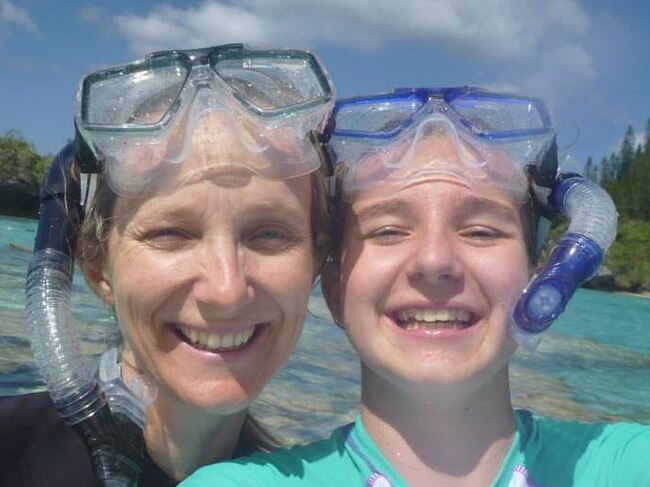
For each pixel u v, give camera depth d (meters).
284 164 0.47
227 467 0.48
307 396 1.30
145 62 0.51
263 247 0.48
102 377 0.55
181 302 0.47
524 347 0.45
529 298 0.43
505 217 0.49
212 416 0.53
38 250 0.55
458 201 0.48
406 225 0.48
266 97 0.52
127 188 0.47
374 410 0.51
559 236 0.52
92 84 0.50
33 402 0.60
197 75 0.47
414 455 0.49
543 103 0.53
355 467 0.50
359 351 0.50
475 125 0.52
